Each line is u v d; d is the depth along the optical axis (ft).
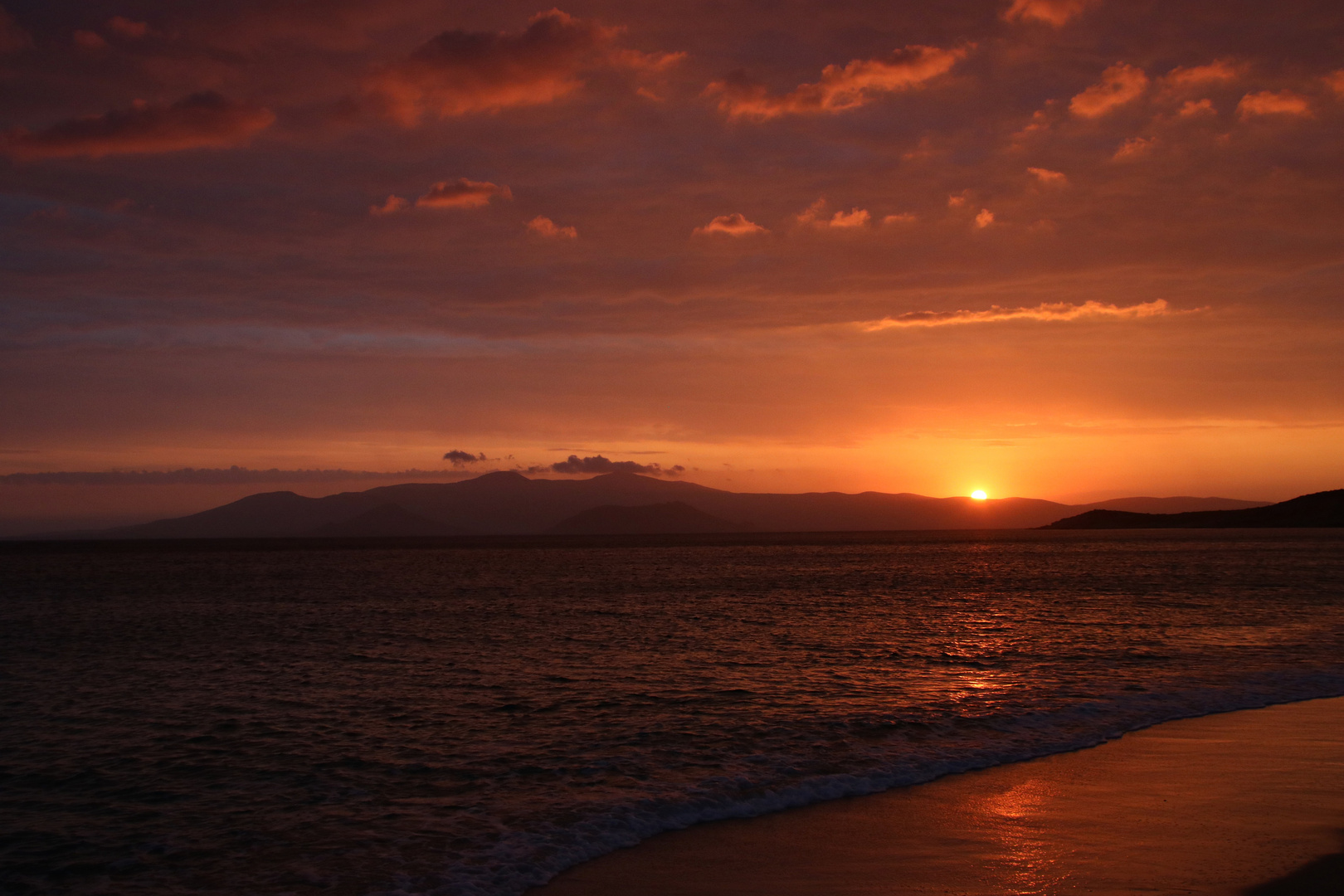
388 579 282.56
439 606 172.35
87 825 44.19
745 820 42.06
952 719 62.95
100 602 193.77
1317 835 38.68
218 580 285.02
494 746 58.44
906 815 42.34
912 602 169.89
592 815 42.88
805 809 43.47
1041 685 76.38
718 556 495.41
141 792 49.52
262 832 42.42
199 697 78.18
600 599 187.52
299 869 37.45
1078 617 135.33
